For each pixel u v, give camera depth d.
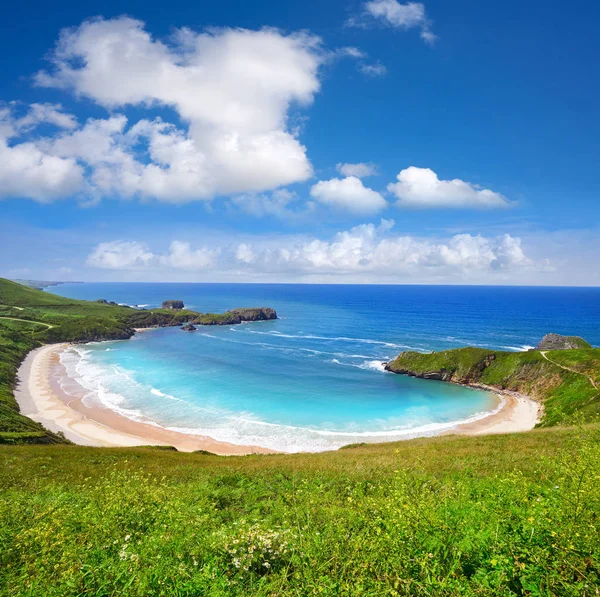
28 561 6.10
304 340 138.00
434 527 5.39
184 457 33.00
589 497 5.05
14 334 136.12
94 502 8.41
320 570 4.93
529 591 4.41
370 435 53.22
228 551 5.74
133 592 4.95
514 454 18.72
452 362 83.56
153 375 90.06
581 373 62.03
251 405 66.88
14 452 29.64
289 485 13.87
